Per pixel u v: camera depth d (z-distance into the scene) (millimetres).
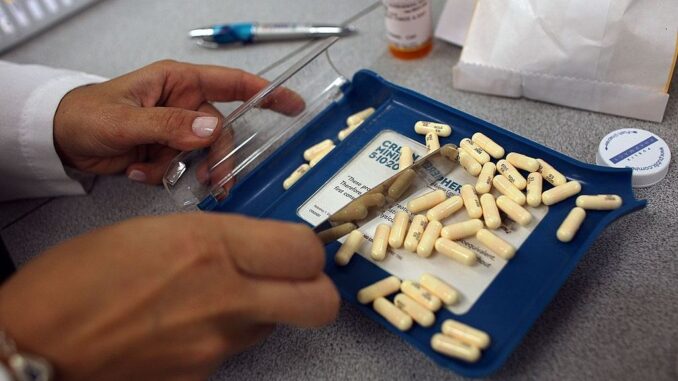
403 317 252
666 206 286
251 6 494
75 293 210
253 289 226
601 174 279
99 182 383
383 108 345
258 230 225
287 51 440
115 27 507
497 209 283
